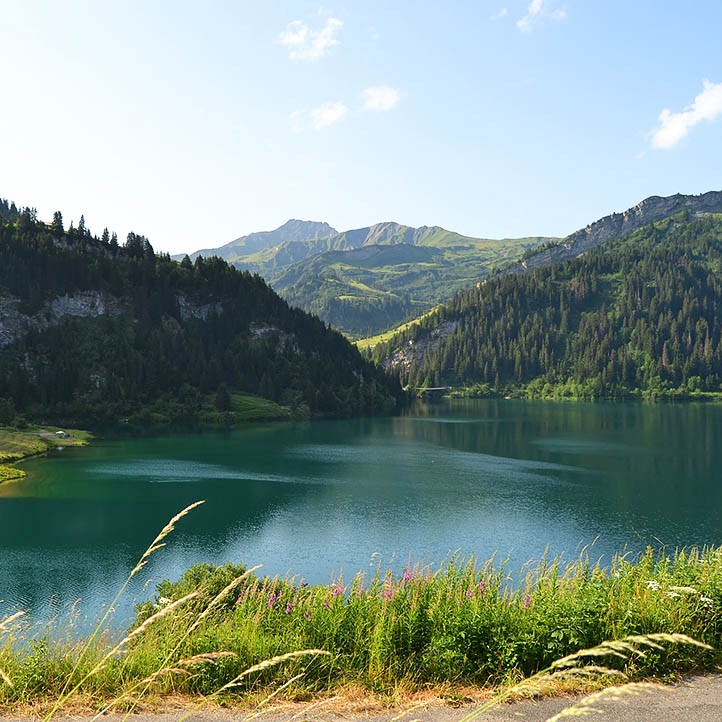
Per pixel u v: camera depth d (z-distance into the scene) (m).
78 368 181.38
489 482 83.62
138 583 44.59
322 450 117.06
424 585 11.73
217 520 63.75
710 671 9.30
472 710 8.09
